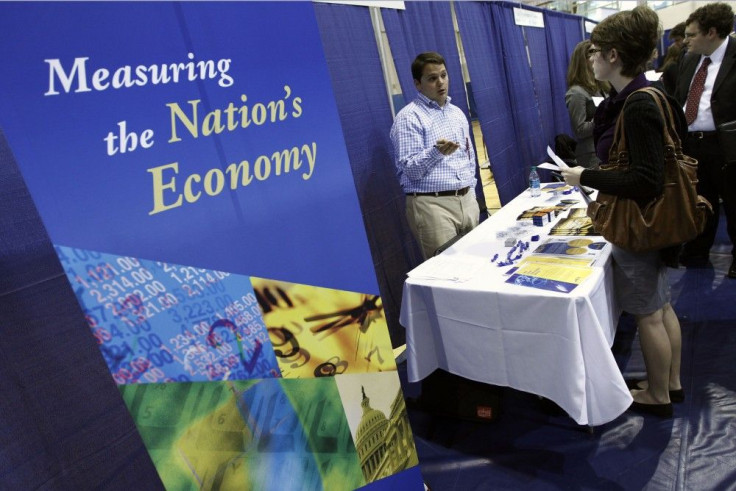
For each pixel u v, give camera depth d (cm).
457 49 292
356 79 223
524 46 388
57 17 74
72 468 132
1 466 119
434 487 166
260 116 99
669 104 139
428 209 225
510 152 362
